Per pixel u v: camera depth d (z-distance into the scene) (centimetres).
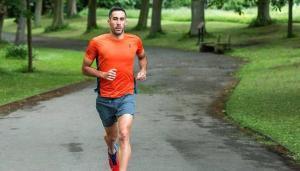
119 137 1030
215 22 8569
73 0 11112
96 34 8412
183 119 1845
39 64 4347
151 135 1551
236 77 3284
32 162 1223
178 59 4678
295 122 1745
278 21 7525
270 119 1814
